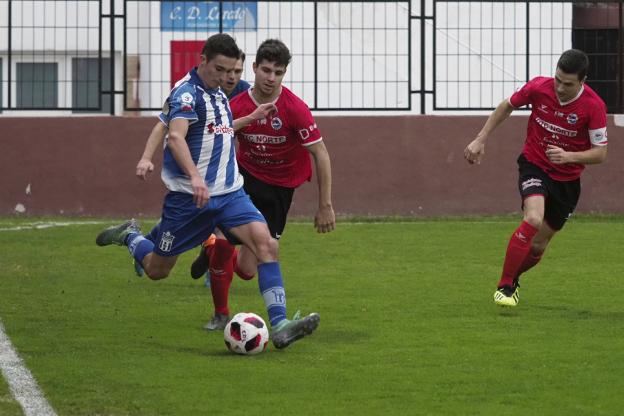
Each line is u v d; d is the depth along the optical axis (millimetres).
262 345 21281
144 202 49531
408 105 51031
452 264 35188
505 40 55406
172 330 24078
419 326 24469
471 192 49969
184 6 55219
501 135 49844
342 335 23438
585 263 35281
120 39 56969
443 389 18547
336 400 17781
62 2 57406
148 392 18219
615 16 56656
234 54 21297
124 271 33531
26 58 57344
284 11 56719
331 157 49688
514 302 26406
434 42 50625
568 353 21438
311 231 43812
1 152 49188
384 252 37969
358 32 56562
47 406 17266
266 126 23938
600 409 17188
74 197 49406
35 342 22562
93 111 50469
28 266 34250
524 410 17156
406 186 49844
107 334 23516
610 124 49969
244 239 21609
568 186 27016
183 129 20969
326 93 55719
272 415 16844
